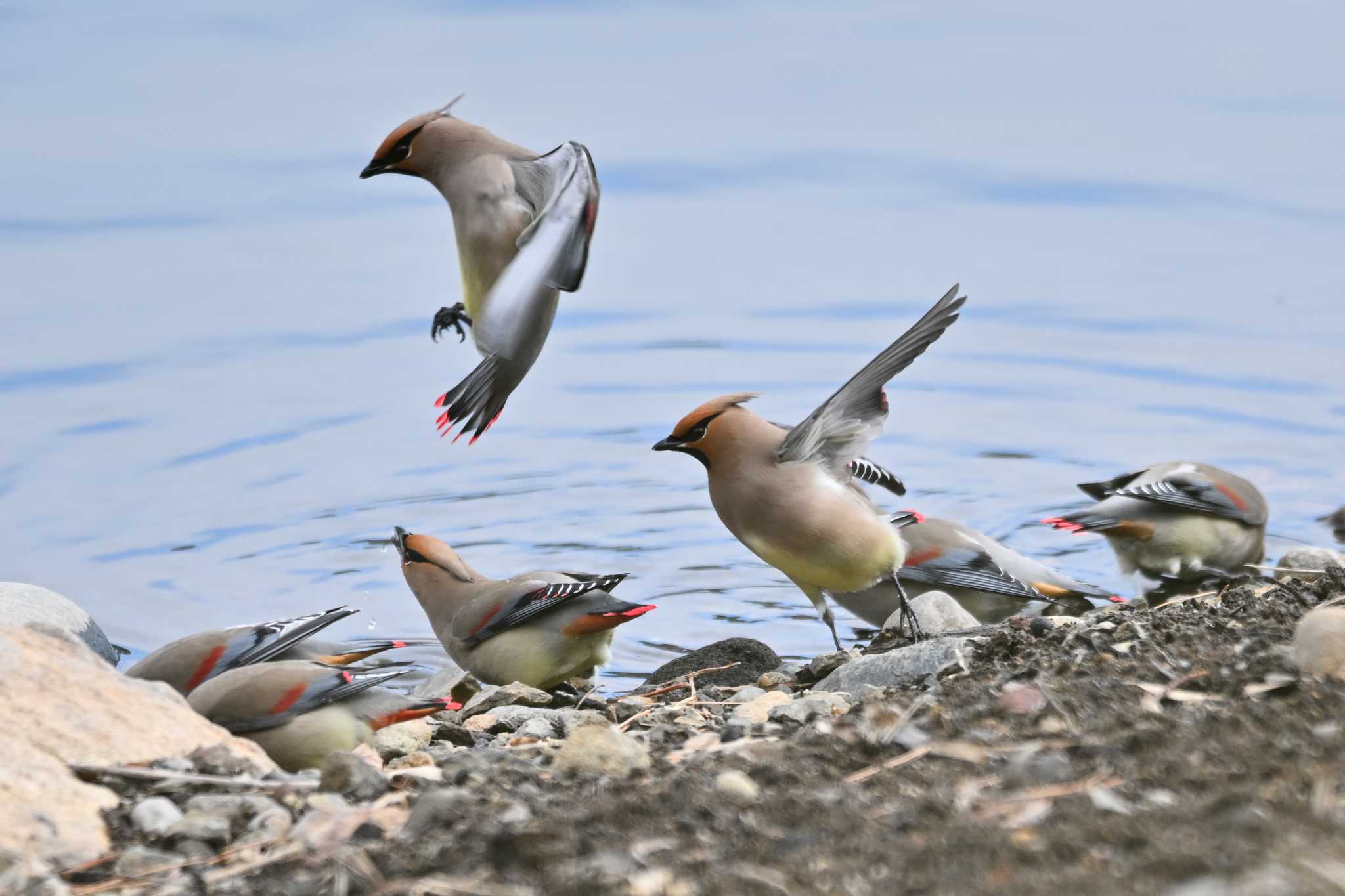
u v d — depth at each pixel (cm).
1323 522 1420
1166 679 748
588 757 700
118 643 1214
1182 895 475
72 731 721
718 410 1145
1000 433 1630
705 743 740
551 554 1391
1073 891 493
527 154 900
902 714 723
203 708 805
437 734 891
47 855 633
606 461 1590
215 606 1284
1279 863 487
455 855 584
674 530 1446
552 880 554
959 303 1071
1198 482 1316
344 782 697
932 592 1168
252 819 666
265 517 1452
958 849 540
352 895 564
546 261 718
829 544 1123
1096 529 1325
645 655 1214
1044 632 940
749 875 535
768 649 1132
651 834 586
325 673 824
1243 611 917
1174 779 591
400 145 903
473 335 908
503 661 1115
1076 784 600
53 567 1357
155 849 641
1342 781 564
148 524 1437
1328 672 718
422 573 1157
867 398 1107
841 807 598
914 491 1521
